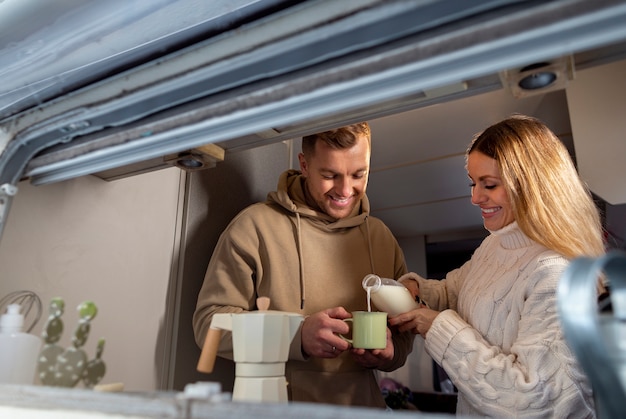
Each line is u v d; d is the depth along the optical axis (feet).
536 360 2.65
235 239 4.11
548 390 2.55
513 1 1.30
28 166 2.52
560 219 3.02
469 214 7.93
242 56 1.71
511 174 3.19
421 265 8.68
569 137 5.74
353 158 4.18
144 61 2.05
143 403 1.39
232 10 1.73
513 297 3.03
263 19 1.66
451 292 4.24
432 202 7.61
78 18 1.96
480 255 3.78
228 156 5.06
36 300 2.95
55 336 2.07
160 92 1.95
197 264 4.42
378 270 4.59
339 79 1.57
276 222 4.36
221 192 4.88
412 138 6.16
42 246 3.10
